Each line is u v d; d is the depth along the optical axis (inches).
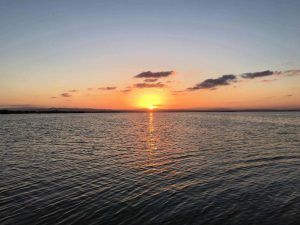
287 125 3058.6
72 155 1081.4
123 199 563.8
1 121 4426.7
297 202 530.6
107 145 1379.2
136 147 1306.6
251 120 4621.1
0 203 539.5
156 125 3326.8
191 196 579.8
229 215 477.7
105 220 462.9
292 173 761.0
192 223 449.4
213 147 1280.8
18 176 749.3
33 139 1652.3
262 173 767.1
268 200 546.3
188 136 1835.6
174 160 973.2
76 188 639.8
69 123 3799.2
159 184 671.1
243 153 1104.8
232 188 631.2
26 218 469.4
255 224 442.6
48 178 728.3
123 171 807.7
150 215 482.6
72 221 458.0
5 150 1208.8
